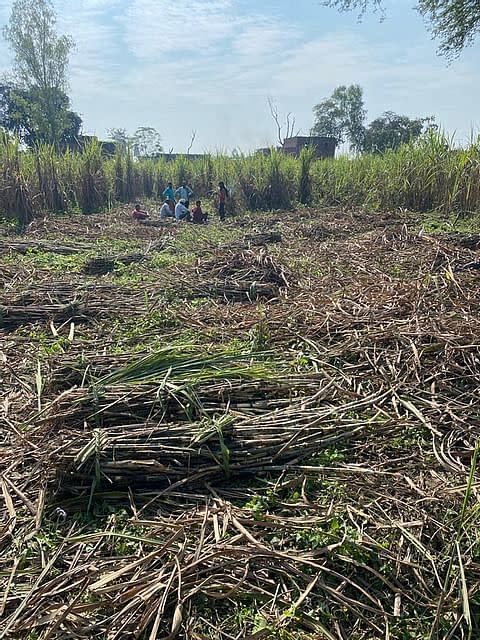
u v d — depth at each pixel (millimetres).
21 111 40031
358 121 53875
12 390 4719
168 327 6207
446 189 15164
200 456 3471
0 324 6305
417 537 2967
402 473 3568
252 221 15633
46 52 35594
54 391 4297
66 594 2633
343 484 3418
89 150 18609
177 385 3941
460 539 2889
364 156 19406
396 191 16266
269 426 3734
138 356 4719
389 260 8852
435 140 15906
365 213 15273
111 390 3855
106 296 7082
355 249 9938
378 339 5281
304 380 4465
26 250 10297
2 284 7688
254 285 7379
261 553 2783
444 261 8102
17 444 3797
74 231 13383
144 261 9547
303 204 19719
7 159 14602
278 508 3242
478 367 4773
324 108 54094
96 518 3186
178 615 2477
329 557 2812
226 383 4082
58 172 17547
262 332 5586
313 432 3826
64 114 38062
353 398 4383
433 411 4242
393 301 6293
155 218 16828
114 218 16031
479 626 2533
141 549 2902
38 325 6285
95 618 2482
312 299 6754
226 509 3137
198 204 16469
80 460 3295
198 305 6980
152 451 3410
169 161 27641
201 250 10328
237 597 2641
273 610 2574
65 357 4801
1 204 14422
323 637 2447
